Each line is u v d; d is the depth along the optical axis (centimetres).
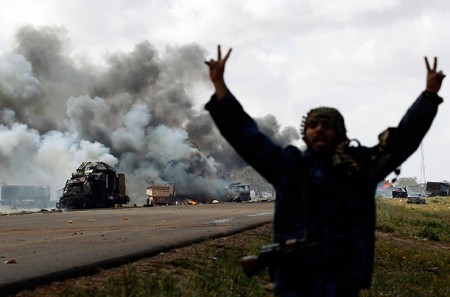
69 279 744
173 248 1070
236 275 820
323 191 301
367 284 304
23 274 720
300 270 299
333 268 298
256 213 2712
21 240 1262
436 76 299
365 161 304
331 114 307
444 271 1364
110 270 816
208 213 2764
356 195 302
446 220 4003
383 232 2258
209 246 1116
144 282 669
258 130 309
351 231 300
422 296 1011
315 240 301
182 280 719
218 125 306
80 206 4597
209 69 306
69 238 1293
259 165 310
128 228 1620
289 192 308
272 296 787
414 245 1950
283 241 309
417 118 297
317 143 305
